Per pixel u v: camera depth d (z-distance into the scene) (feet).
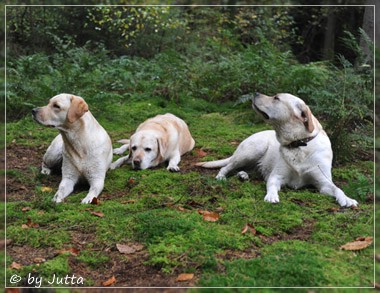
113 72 33.55
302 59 53.72
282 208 15.52
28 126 26.16
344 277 11.64
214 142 24.14
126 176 19.17
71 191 17.69
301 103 16.89
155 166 20.76
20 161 21.17
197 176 18.85
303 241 13.53
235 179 18.52
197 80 32.81
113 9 44.57
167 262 12.10
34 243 13.48
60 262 12.36
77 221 14.80
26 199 17.04
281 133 17.21
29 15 44.70
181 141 22.21
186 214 15.02
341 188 18.12
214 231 13.75
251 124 27.04
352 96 24.11
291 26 55.47
